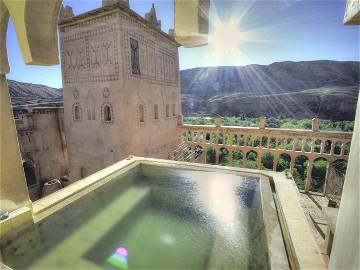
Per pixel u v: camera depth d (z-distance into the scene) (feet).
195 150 40.88
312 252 7.34
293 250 7.63
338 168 26.40
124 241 10.19
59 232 10.30
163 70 35.53
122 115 26.53
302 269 6.62
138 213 12.54
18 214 9.48
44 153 36.45
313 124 27.09
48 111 36.88
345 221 4.03
